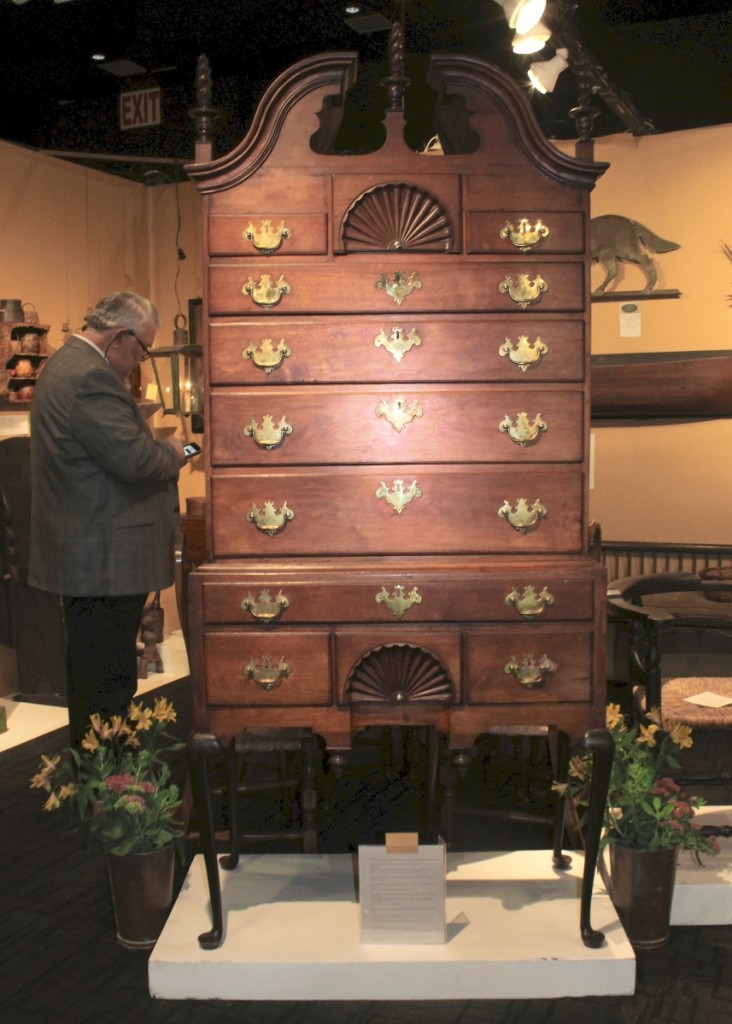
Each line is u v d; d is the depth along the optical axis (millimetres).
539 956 2363
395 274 2299
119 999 2385
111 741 2840
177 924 2527
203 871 2809
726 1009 2320
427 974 2359
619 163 5055
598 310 5184
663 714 2973
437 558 2328
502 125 2297
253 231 2293
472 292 2307
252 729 2926
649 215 5035
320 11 4555
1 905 2840
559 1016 2301
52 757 4035
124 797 2516
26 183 5113
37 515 3240
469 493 2318
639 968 2486
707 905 2672
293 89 2262
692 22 4781
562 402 2318
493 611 2281
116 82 5266
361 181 2293
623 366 5031
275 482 2314
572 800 3039
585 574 2279
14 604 4695
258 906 2617
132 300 3129
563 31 3521
